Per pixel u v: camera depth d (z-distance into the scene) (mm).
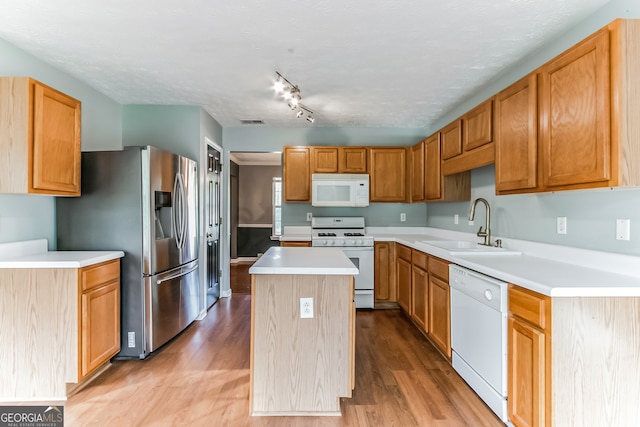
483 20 1922
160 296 2707
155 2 1758
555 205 2148
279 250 2693
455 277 2268
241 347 2799
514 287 1674
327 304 1896
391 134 4453
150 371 2375
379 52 2318
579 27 1956
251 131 4422
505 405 1739
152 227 2611
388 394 2080
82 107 2900
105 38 2145
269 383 1887
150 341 2584
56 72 2605
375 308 3963
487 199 2963
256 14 1865
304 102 3387
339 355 1896
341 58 2414
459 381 2236
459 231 3527
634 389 1438
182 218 3047
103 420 1819
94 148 3059
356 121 4117
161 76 2756
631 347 1435
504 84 2711
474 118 2633
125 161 2578
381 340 2969
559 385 1428
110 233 2580
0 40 2150
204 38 2141
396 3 1763
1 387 2037
